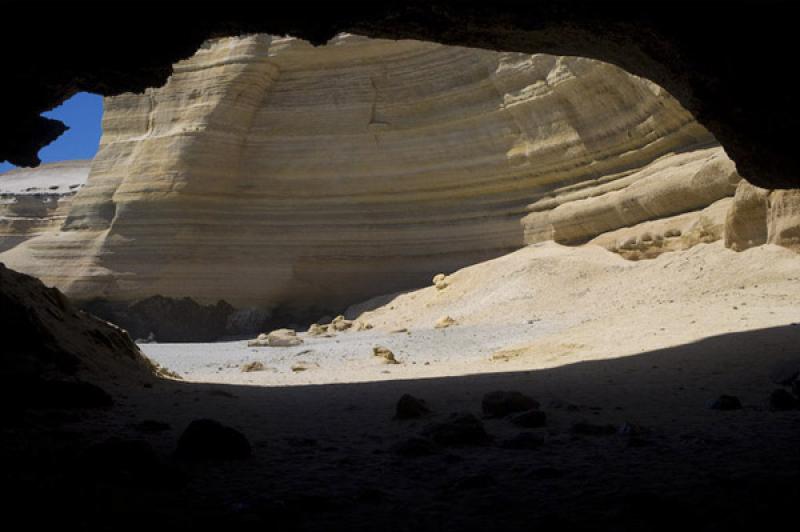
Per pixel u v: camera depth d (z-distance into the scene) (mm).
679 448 5590
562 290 22609
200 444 5754
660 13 7180
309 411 8359
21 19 6574
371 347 19516
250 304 33562
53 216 48844
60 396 8039
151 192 34094
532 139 29188
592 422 6949
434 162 31891
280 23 7180
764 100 7461
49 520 4074
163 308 33500
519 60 28719
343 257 33281
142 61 7312
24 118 7617
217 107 33969
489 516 4195
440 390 10039
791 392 7812
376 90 33000
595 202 26734
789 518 3852
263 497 4637
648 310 16375
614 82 25453
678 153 24234
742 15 6934
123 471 4973
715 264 18594
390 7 7055
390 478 5125
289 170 34031
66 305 12414
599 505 4289
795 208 17453
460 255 31422
